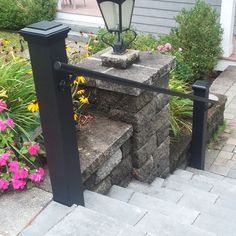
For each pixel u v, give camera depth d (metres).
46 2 7.95
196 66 5.84
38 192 2.46
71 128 2.21
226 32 6.15
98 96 3.01
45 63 1.99
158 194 3.07
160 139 3.33
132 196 2.86
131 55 2.89
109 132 2.89
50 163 2.29
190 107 4.28
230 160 4.27
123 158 3.02
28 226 2.22
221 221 2.68
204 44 5.78
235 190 3.44
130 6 2.68
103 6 2.67
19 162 2.58
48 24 1.99
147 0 6.89
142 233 2.16
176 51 5.48
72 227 2.19
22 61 3.35
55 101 2.07
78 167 2.34
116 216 2.46
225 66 6.33
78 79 2.92
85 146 2.76
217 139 4.62
